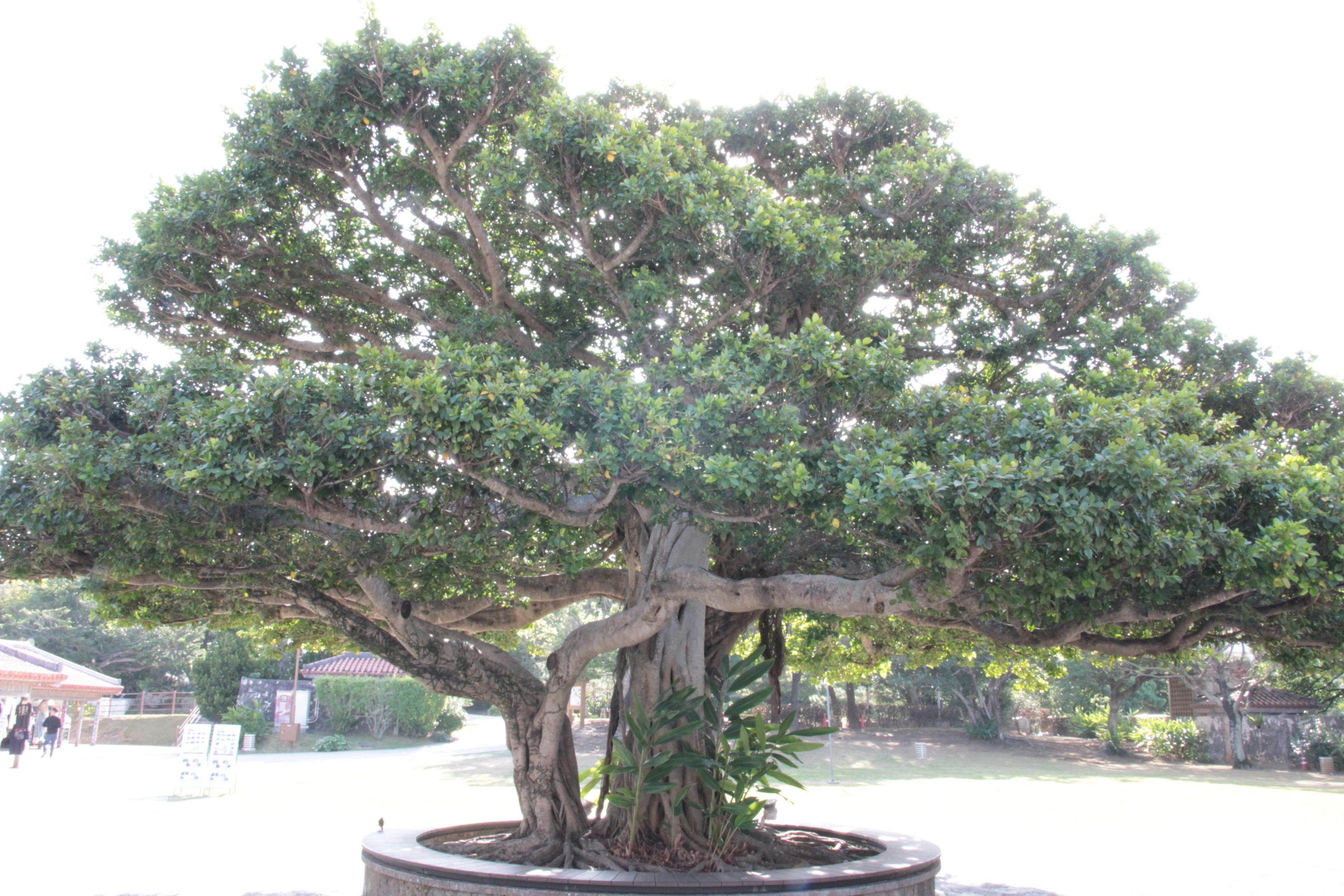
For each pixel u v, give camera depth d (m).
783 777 9.94
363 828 16.38
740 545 8.91
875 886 8.72
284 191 10.52
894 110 12.23
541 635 44.06
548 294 11.59
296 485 7.50
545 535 9.62
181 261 10.25
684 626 10.90
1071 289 11.80
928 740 46.22
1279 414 10.59
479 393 7.11
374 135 10.22
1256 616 8.63
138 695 53.78
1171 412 8.45
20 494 7.59
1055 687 50.25
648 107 12.18
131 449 7.54
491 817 18.16
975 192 11.52
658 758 9.84
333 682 44.34
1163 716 46.53
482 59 9.77
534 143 9.31
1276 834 17.33
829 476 7.32
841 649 16.11
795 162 12.62
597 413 7.38
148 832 15.66
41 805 18.75
